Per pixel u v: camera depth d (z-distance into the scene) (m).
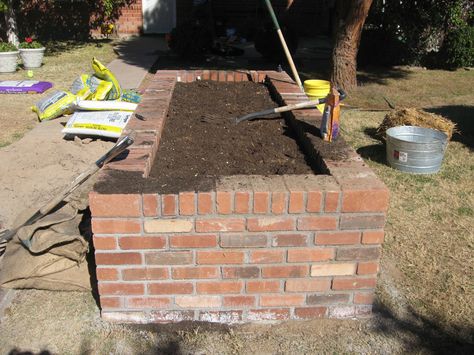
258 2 16.41
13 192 4.63
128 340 2.84
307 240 2.79
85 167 5.14
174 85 5.70
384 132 6.32
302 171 3.38
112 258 2.76
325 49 14.68
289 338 2.89
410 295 3.34
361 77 11.09
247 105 5.18
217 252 2.79
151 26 16.86
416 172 5.47
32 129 6.61
